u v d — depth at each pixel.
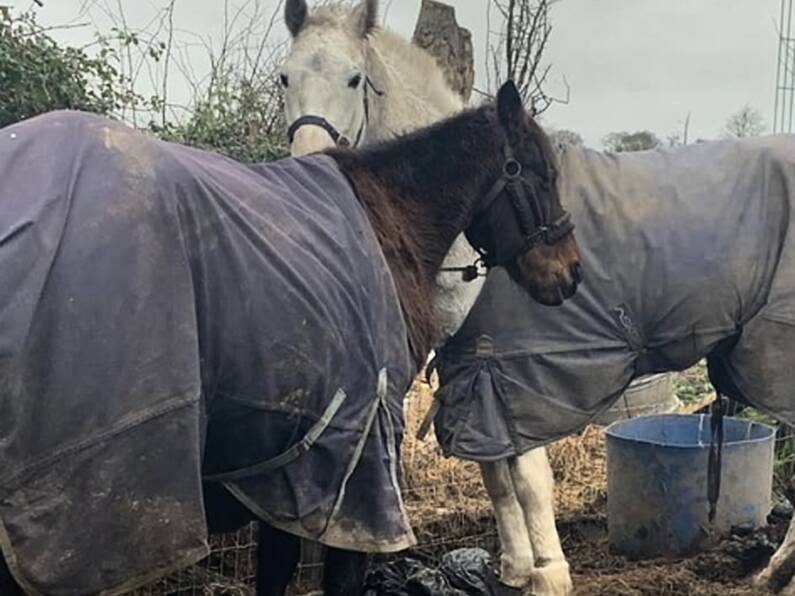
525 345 3.40
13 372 1.64
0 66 3.79
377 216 2.48
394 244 2.48
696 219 3.47
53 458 1.69
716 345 3.61
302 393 2.01
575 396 3.44
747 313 3.54
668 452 4.15
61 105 4.04
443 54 4.88
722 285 3.47
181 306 1.82
